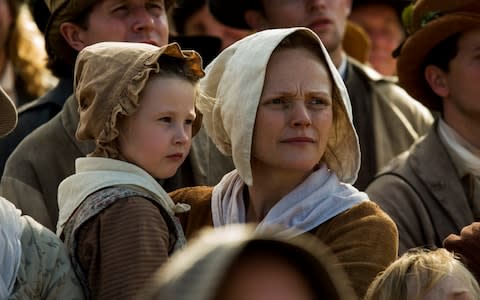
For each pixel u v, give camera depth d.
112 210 6.59
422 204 8.92
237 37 12.13
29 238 6.64
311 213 6.96
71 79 9.85
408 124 10.26
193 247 3.77
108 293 6.43
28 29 12.02
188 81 7.00
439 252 6.71
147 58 6.88
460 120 9.34
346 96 7.21
